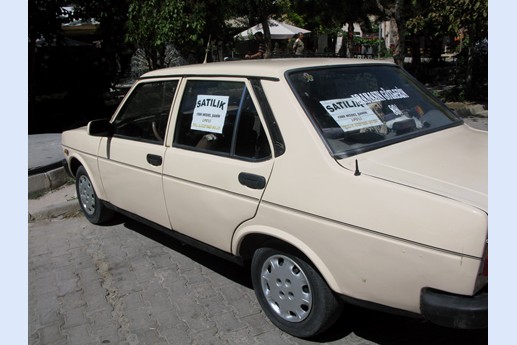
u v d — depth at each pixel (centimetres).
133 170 419
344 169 266
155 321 352
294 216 282
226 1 1072
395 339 314
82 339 337
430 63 2091
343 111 307
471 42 1229
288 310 313
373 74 361
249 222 312
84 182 535
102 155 465
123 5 1131
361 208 254
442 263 230
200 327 340
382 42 2780
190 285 401
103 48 1207
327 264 273
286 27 2180
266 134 302
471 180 258
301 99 297
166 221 396
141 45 1010
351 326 329
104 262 454
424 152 299
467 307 226
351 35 1493
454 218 227
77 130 531
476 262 222
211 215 341
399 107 346
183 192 362
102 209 522
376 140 302
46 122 1170
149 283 409
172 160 371
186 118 370
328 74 331
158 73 411
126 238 507
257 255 324
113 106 1323
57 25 1090
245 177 310
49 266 454
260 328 334
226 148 331
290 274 305
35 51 1129
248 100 320
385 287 253
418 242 235
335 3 1339
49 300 392
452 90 1410
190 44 953
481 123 1048
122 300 384
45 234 531
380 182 251
